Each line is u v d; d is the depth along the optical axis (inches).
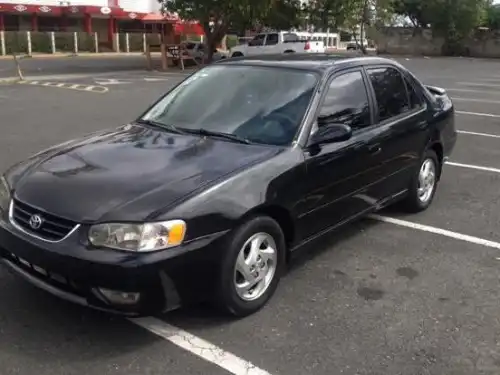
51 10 1732.3
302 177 156.2
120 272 122.4
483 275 176.1
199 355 130.3
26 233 133.1
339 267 179.5
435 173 237.9
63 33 1702.8
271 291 153.1
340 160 170.7
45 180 141.5
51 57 1475.1
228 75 189.9
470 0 1847.9
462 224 221.0
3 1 1642.5
